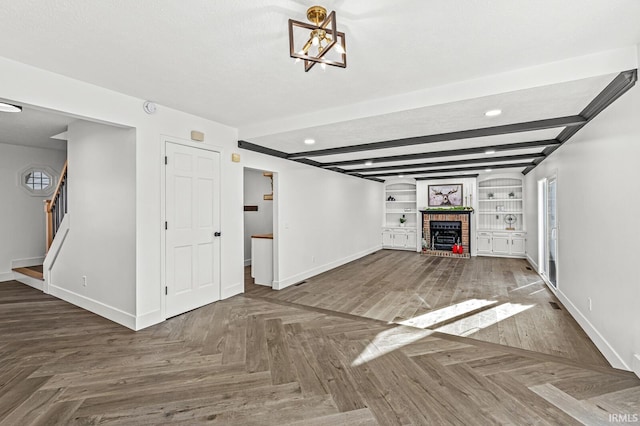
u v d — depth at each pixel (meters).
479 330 3.25
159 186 3.40
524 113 3.11
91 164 3.67
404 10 1.74
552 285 4.89
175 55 2.28
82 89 2.74
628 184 2.30
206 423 1.80
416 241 9.35
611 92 2.43
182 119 3.63
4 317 3.52
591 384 2.15
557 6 1.71
